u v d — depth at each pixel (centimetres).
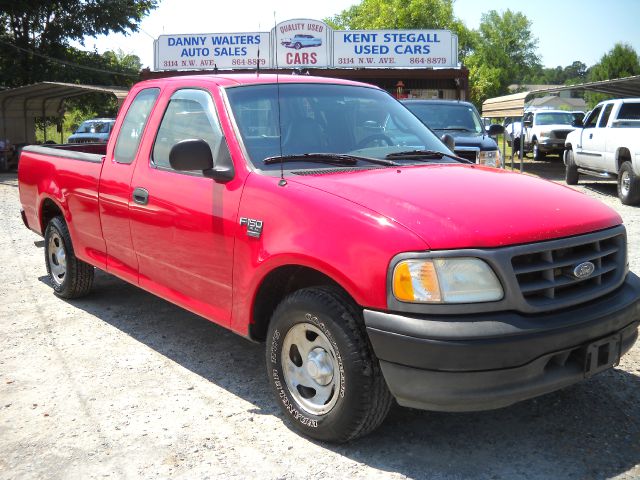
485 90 6216
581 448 335
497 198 333
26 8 3059
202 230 400
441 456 330
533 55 7925
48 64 3195
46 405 395
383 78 2294
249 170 381
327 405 333
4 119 2227
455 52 2253
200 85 443
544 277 308
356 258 309
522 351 290
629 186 1209
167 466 326
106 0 3272
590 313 314
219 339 509
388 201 323
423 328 289
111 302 607
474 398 289
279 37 2275
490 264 295
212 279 400
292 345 352
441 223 303
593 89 1848
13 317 565
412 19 4975
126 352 482
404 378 297
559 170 2072
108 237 509
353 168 387
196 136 428
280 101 429
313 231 329
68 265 588
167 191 431
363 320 312
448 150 466
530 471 315
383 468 319
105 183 502
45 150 620
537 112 2489
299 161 393
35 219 635
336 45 2269
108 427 366
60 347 493
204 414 382
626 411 373
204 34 2306
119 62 3800
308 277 362
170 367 454
